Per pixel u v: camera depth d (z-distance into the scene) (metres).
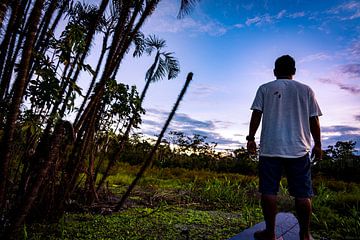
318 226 4.05
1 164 2.06
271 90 2.52
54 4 2.83
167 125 4.38
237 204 5.90
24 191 2.79
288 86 2.49
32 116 2.59
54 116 2.43
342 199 6.23
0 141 2.22
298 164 2.34
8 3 2.04
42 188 3.11
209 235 3.28
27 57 2.05
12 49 2.59
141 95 5.75
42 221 3.22
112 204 4.83
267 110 2.50
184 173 15.09
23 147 2.85
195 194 6.84
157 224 3.64
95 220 3.64
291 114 2.42
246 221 4.02
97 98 3.45
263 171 2.41
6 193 2.57
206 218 4.19
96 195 4.71
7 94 2.58
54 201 3.36
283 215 3.76
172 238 3.09
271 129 2.42
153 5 3.69
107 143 5.00
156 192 6.41
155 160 21.81
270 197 2.33
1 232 2.43
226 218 4.30
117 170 11.57
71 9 4.28
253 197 6.41
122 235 3.08
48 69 2.65
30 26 2.04
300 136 2.37
